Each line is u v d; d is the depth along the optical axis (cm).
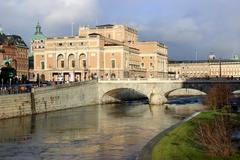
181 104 15738
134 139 7438
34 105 12056
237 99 14500
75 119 10806
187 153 4678
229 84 14750
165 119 10625
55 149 6488
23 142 7150
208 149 4588
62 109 13750
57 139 7475
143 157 4509
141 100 19275
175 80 15738
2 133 8212
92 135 7956
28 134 8094
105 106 15362
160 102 15838
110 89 16450
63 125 9512
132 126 9281
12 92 11675
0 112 10469
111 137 7688
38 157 5884
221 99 11081
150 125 9425
